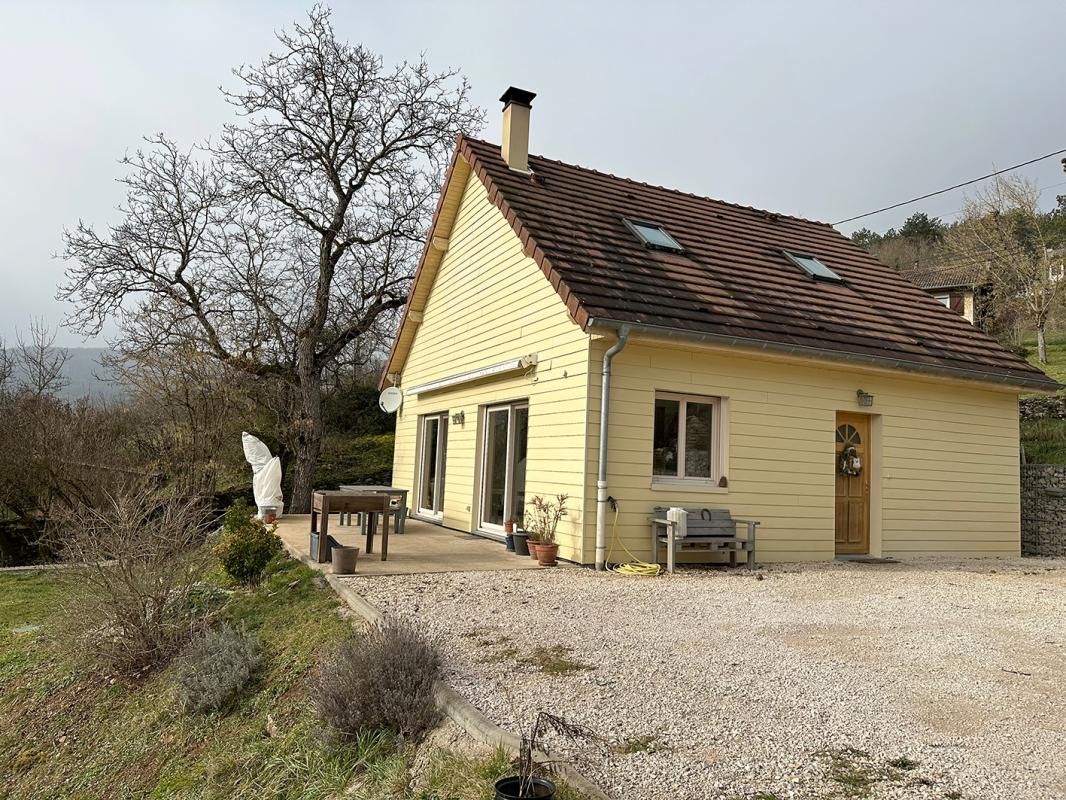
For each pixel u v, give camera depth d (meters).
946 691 4.50
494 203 11.55
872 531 11.34
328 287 20.16
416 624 5.72
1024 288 29.55
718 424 10.12
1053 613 6.75
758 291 11.13
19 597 10.25
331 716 4.24
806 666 4.96
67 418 18.50
